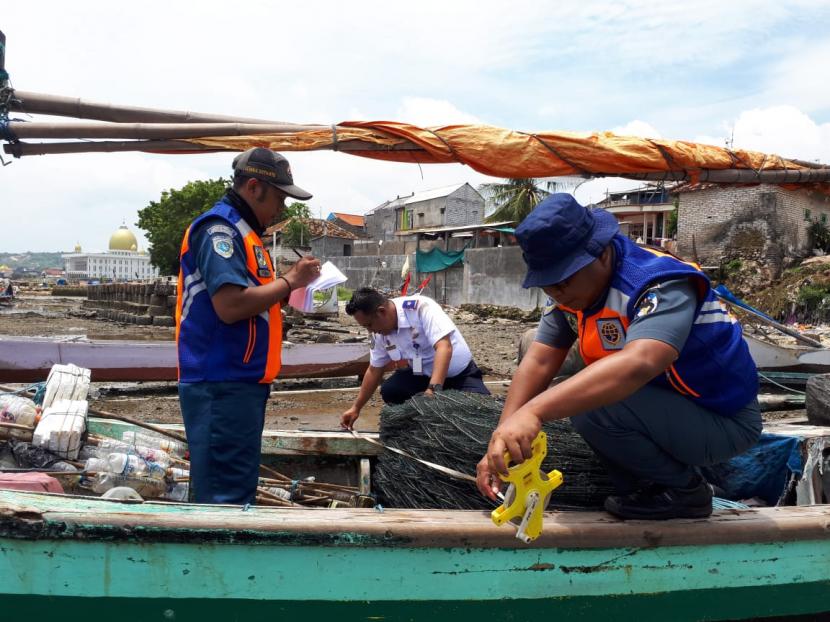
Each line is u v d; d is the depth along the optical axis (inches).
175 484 114.3
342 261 1558.8
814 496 125.9
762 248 892.6
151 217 1946.4
